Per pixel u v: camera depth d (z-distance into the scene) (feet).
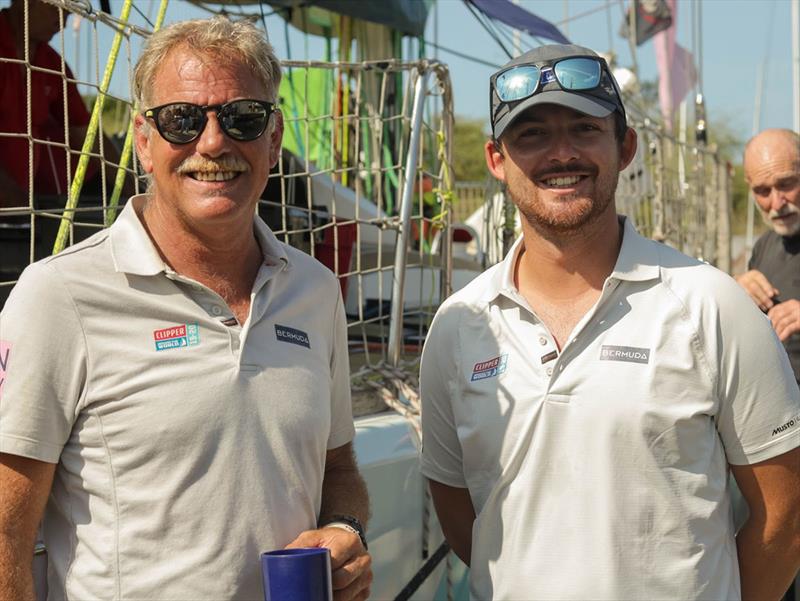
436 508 8.56
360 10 18.13
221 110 6.57
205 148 6.54
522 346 7.54
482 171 101.19
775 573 7.66
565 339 7.53
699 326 7.23
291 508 6.74
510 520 7.46
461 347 7.87
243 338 6.68
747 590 7.80
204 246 6.79
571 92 7.30
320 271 7.54
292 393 6.81
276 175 9.82
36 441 6.24
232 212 6.62
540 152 7.43
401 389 10.28
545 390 7.33
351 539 6.92
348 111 20.02
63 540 6.61
